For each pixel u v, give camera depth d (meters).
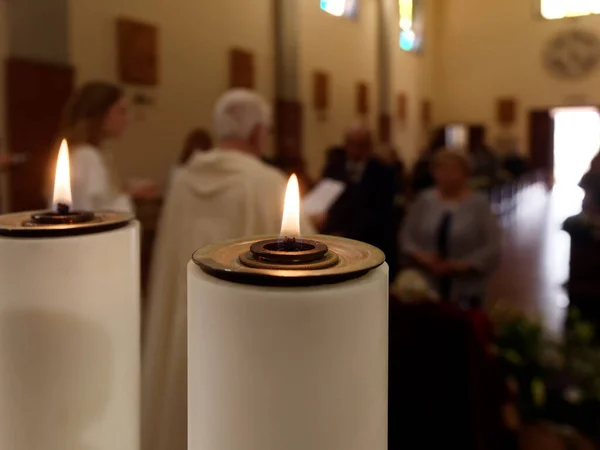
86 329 0.66
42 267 0.63
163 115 6.37
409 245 4.23
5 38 4.55
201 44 7.02
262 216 1.91
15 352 0.65
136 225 0.73
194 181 1.99
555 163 18.66
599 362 2.45
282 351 0.47
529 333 2.46
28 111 4.68
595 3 16.34
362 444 0.51
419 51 16.73
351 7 12.16
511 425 2.20
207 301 0.49
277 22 8.88
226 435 0.50
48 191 4.38
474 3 17.67
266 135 2.27
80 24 5.26
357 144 5.07
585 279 5.73
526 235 11.16
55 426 0.66
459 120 18.11
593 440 2.36
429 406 2.24
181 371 1.59
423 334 2.20
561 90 16.91
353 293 0.48
